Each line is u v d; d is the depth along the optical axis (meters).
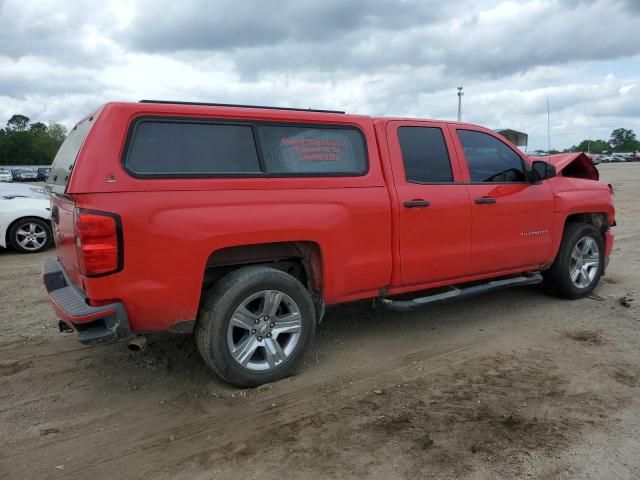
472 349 4.48
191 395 3.71
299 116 3.92
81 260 3.15
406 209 4.32
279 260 4.10
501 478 2.71
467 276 4.91
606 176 33.22
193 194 3.39
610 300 5.82
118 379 3.98
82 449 3.06
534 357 4.27
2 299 6.23
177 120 3.45
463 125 4.91
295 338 3.90
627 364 4.09
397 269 4.34
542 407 3.43
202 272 3.42
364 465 2.84
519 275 5.51
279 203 3.70
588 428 3.16
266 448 3.03
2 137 108.38
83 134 3.47
